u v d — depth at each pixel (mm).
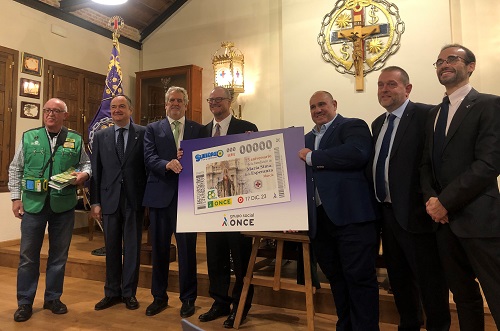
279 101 4766
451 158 1692
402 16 4012
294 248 2680
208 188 2262
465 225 1623
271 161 2125
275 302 2713
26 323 2410
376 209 1995
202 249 3828
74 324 2395
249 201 2145
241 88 4703
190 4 5410
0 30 4004
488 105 1632
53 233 2656
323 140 2111
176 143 2604
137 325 2375
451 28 3908
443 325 1881
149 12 5465
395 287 2021
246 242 2482
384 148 1990
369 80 4129
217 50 5188
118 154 2703
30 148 2580
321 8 4379
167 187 2521
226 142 2256
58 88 4605
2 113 4020
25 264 2521
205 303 2783
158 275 2584
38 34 4395
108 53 5320
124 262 2688
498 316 1576
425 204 1753
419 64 3932
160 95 5270
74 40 4836
